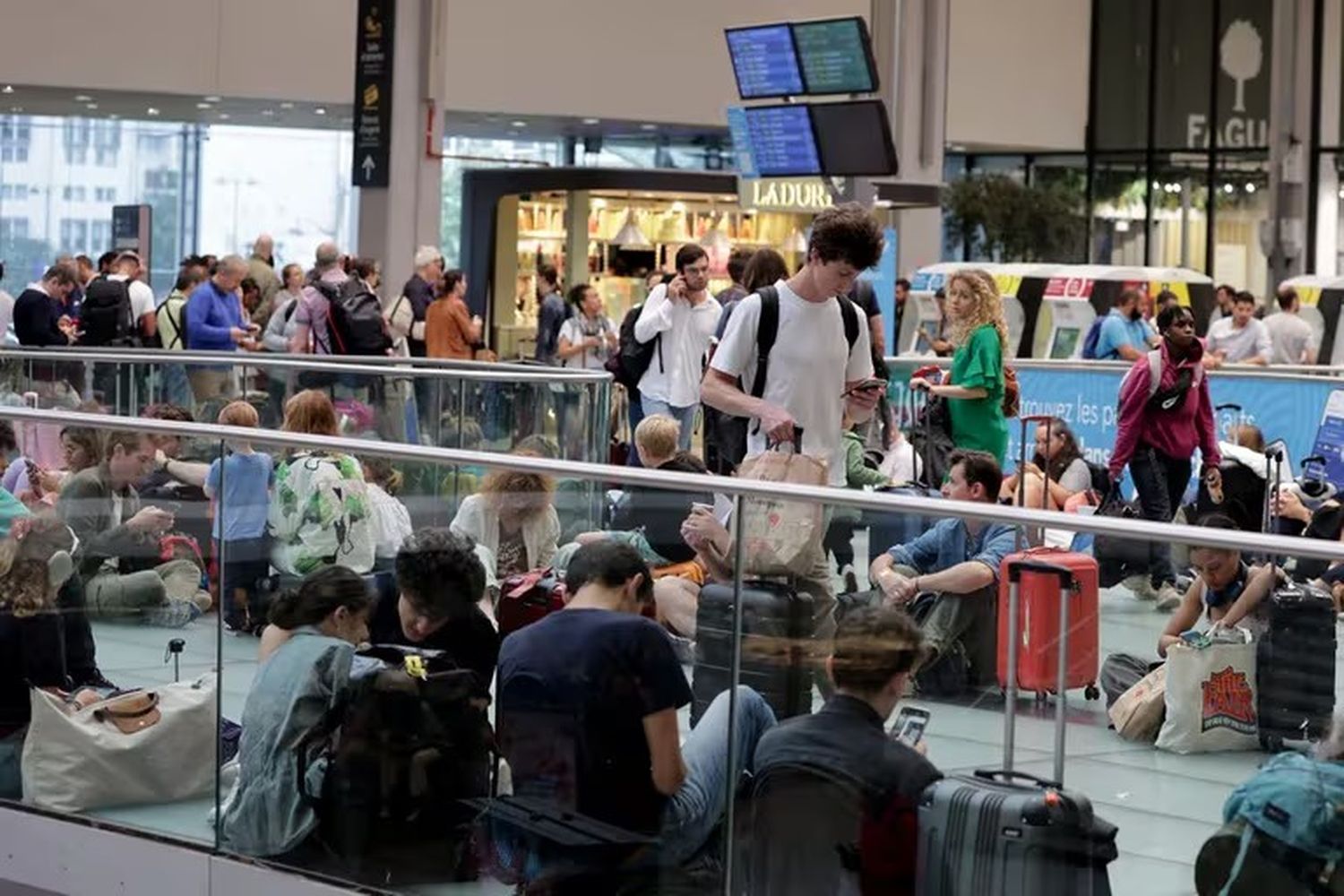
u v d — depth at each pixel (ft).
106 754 25.38
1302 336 86.48
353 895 23.31
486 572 22.27
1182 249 131.03
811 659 20.40
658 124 113.19
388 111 99.09
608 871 21.63
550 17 108.78
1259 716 18.51
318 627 23.58
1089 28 128.26
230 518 24.20
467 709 22.53
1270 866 18.45
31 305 69.05
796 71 70.85
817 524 20.25
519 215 102.47
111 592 25.11
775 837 20.70
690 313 55.83
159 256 112.98
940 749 19.84
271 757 23.98
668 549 21.18
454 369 51.08
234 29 100.83
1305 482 46.06
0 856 26.30
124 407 48.19
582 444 44.55
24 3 96.48
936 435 44.16
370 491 22.94
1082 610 19.04
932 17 108.99
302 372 47.26
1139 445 47.11
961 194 122.83
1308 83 126.82
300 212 115.55
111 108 106.93
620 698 21.50
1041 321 91.91
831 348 27.48
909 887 19.93
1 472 26.21
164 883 24.84
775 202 78.48
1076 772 19.12
